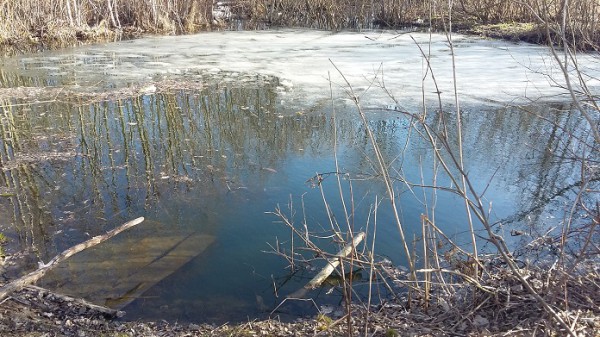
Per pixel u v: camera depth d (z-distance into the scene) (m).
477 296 3.79
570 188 6.56
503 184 6.74
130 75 12.80
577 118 9.35
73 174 7.15
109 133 8.80
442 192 6.47
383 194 6.42
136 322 4.00
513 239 5.24
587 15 9.48
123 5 20.55
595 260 4.29
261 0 22.88
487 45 15.77
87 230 5.64
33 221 5.82
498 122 9.31
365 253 5.03
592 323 3.13
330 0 21.58
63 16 18.39
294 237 5.46
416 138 8.59
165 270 4.83
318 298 4.39
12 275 4.70
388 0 20.91
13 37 16.92
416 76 12.32
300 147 8.28
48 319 3.94
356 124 9.34
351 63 13.82
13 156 7.74
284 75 12.70
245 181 6.99
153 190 6.69
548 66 12.37
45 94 11.07
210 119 9.62
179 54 15.45
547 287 3.46
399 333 3.61
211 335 3.81
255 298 4.39
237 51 15.84
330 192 6.56
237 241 5.39
